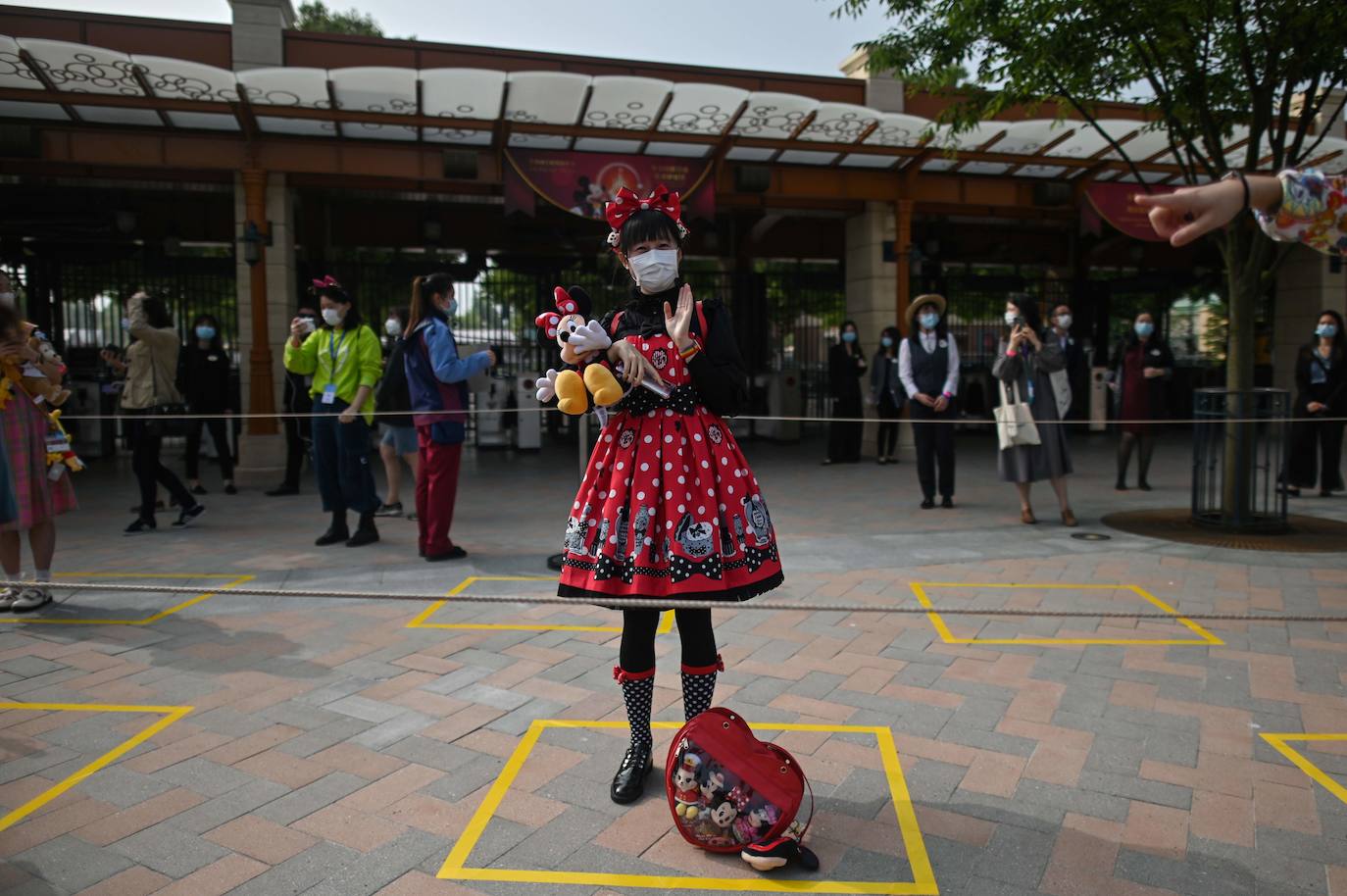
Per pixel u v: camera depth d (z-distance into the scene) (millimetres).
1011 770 2861
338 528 6449
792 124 9812
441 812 2607
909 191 11578
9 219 11742
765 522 2580
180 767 2896
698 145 10188
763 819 2289
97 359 13195
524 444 13406
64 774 2844
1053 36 6473
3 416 4469
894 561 5734
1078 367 10258
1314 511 7668
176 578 5355
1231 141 10062
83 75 8250
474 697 3482
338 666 3840
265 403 10023
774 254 16250
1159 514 7465
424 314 5758
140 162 9523
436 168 10094
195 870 2316
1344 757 2943
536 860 2355
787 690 3537
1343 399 8312
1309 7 5871
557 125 9523
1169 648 4027
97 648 4070
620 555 2463
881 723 3223
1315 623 4355
